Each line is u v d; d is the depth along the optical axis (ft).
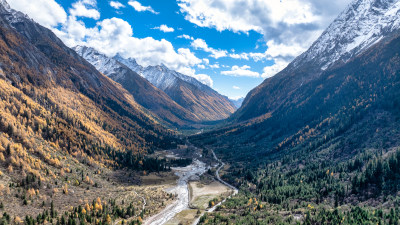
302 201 508.94
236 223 406.00
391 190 449.89
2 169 499.10
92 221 429.79
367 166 540.11
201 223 448.24
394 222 336.29
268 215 433.89
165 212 526.98
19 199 442.50
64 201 483.10
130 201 552.00
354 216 372.17
